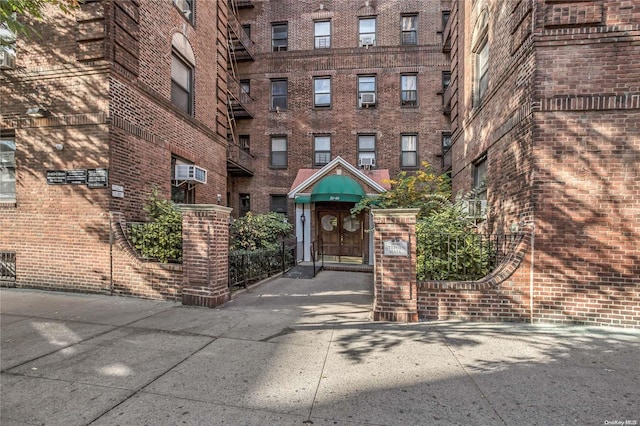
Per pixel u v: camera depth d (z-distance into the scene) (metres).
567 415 2.86
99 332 4.77
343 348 4.25
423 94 15.97
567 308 5.34
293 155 16.58
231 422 2.71
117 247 7.00
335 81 16.44
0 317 5.44
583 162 5.32
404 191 11.20
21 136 7.50
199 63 10.98
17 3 4.93
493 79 7.71
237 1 16.81
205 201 11.34
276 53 16.75
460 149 10.98
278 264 10.64
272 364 3.77
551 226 5.39
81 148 7.21
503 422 2.75
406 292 5.46
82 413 2.82
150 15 8.51
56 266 7.32
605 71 5.29
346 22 16.48
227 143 13.28
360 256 14.35
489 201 7.85
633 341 4.58
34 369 3.60
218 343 4.39
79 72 7.20
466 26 10.23
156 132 8.66
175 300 6.58
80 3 7.03
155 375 3.50
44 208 7.38
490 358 3.97
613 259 5.22
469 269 6.06
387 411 2.88
